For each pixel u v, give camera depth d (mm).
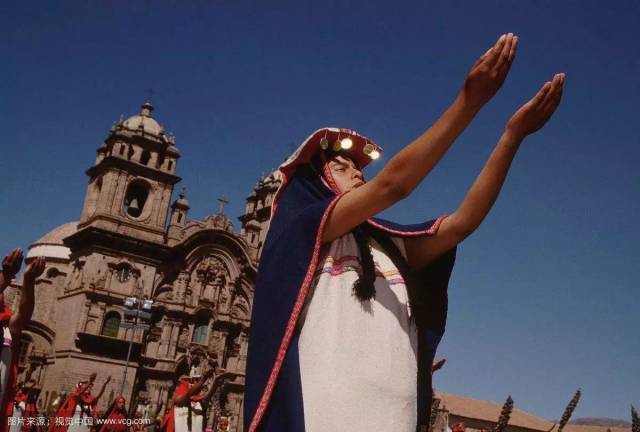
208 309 58719
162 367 54531
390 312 1940
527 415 78125
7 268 4398
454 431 19438
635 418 4434
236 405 57750
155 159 59344
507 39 1617
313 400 1729
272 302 1906
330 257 2004
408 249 2271
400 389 1790
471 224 2166
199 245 60000
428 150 1714
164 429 11867
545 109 2047
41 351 52875
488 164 2176
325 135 2355
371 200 1810
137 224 56438
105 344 51312
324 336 1829
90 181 61000
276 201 2289
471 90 1655
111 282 53594
